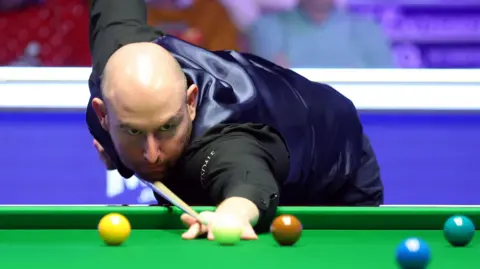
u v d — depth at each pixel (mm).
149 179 5852
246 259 4215
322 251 4508
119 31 6891
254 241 4812
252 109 6086
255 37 14047
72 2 14125
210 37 13945
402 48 14391
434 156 13219
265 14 14008
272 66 6973
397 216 5484
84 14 14164
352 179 7266
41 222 5418
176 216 5391
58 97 13070
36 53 14117
